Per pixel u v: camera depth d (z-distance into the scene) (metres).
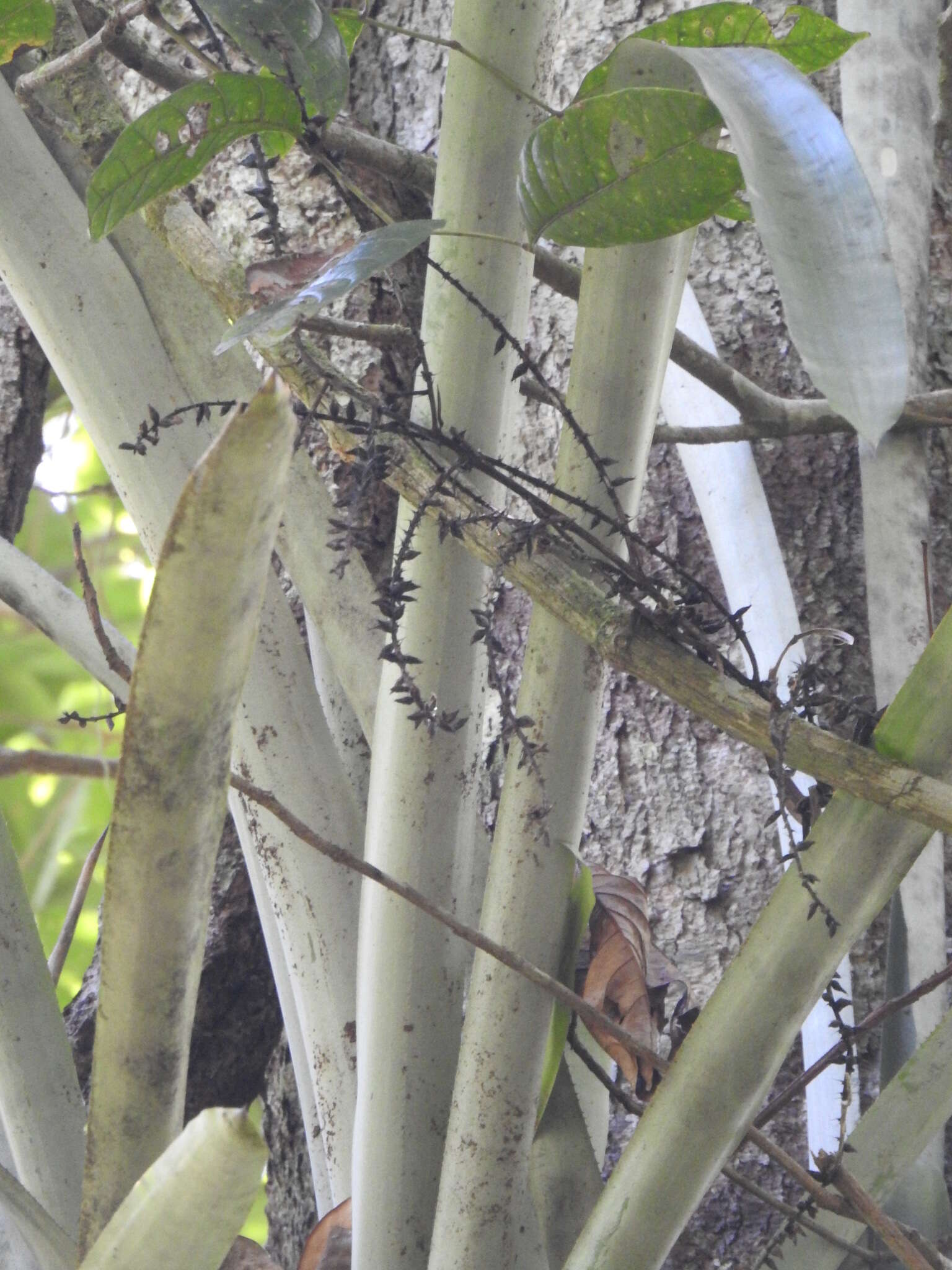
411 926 2.69
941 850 2.86
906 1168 2.68
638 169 2.49
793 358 3.18
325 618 2.79
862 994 3.01
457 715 2.68
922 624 3.05
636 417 2.64
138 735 2.38
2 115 2.74
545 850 2.64
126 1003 2.43
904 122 3.19
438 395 2.64
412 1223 2.69
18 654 7.96
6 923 2.72
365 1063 2.70
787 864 3.04
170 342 2.75
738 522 3.07
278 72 2.55
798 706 2.51
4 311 3.75
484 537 2.56
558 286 2.81
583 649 2.64
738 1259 2.95
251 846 2.84
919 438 3.09
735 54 2.35
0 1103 2.70
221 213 3.35
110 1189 2.48
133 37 2.75
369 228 2.60
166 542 2.34
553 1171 2.68
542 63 2.67
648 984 2.72
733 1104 2.54
